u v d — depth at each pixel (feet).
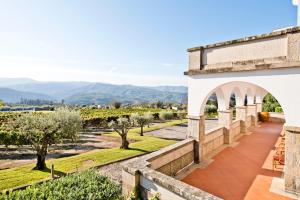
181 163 26.32
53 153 55.88
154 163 20.70
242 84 46.91
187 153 27.78
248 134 48.24
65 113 47.57
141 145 60.08
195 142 29.04
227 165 28.04
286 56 20.90
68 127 45.60
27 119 41.04
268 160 29.94
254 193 20.33
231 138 39.99
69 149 60.18
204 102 28.37
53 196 17.30
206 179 23.63
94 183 19.84
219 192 20.59
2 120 85.56
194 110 29.12
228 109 39.24
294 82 20.20
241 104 48.42
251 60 23.65
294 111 20.10
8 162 48.29
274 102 95.81
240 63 24.54
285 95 20.67
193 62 29.14
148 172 16.35
